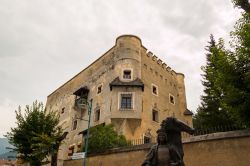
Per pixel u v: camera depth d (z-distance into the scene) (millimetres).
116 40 37219
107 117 31969
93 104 36250
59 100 47312
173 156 6949
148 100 34312
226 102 13750
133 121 30641
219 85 14602
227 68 13891
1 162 45812
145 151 17766
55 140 26297
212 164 13898
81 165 22250
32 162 25172
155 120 34625
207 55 35125
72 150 36875
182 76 44656
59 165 24797
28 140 25734
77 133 37250
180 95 42562
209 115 30734
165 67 41625
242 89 13391
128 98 32250
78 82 43156
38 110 27875
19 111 27422
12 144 26094
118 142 22625
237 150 13258
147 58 37781
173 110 39156
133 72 33812
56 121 28500
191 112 40781
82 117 37750
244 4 16109
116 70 34656
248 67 13500
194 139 15078
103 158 20484
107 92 34469
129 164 18312
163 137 7160
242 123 13789
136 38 36594
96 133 23812
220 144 14008
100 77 37531
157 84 37719
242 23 14617
